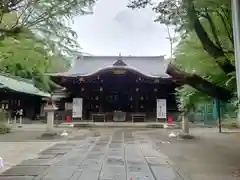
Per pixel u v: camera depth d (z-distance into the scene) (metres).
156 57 39.16
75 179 6.26
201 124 26.75
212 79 9.59
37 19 5.93
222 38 8.52
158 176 6.64
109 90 32.47
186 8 6.50
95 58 38.50
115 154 9.95
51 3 5.77
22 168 7.40
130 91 32.41
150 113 32.03
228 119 21.31
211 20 7.91
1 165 7.28
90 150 10.91
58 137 15.84
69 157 9.20
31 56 7.13
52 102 16.73
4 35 5.84
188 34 9.00
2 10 5.43
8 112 25.34
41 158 8.98
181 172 7.09
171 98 31.98
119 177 6.50
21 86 26.06
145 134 18.44
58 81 28.92
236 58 4.87
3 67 8.68
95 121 29.53
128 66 30.34
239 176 6.67
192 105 12.52
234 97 7.31
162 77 29.95
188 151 10.80
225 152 10.57
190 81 7.94
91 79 30.88
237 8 4.77
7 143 12.98
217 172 7.09
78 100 30.00
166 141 14.32
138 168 7.53
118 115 30.31
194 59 9.87
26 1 5.62
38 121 29.11
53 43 6.12
